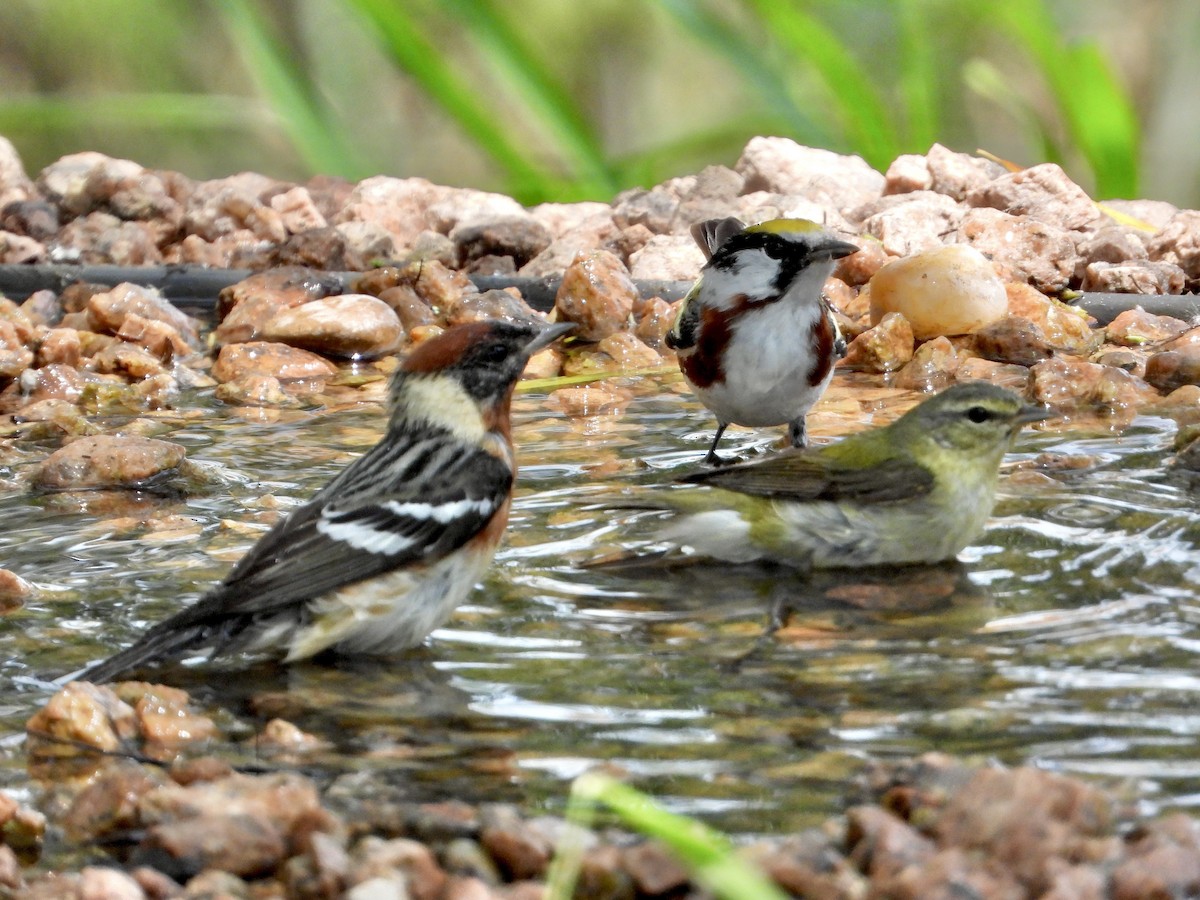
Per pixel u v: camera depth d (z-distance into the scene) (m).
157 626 8.91
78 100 23.20
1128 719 7.94
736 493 10.85
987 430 10.48
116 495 12.42
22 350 15.93
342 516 9.20
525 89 23.34
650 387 15.92
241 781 7.36
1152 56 25.89
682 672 8.86
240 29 23.66
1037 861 6.44
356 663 9.29
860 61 26.70
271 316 17.41
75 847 7.17
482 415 9.78
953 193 20.94
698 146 24.22
